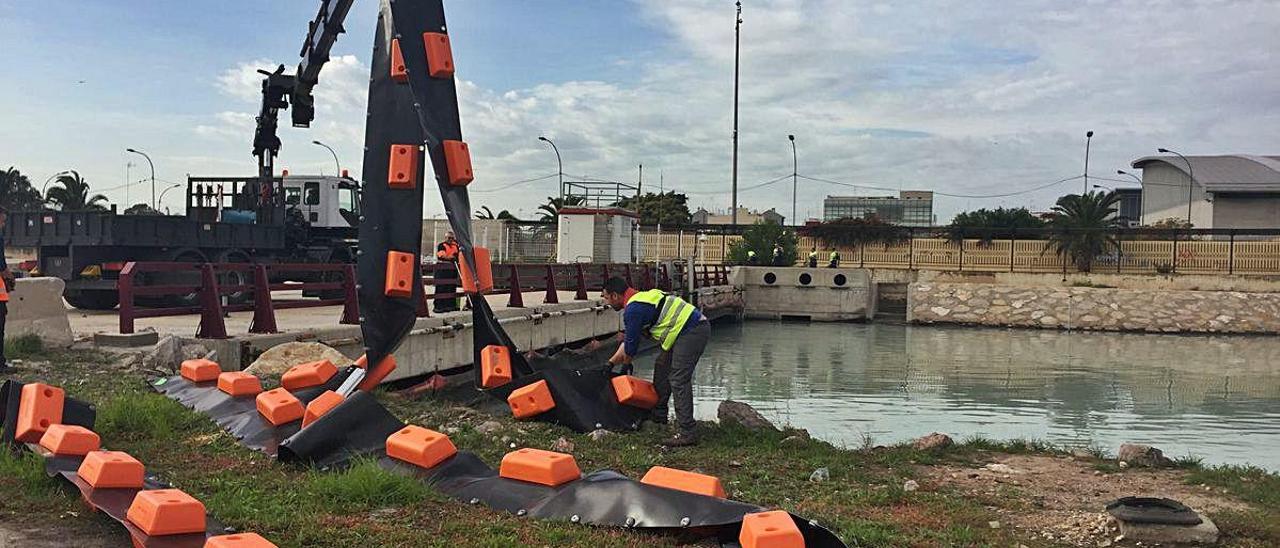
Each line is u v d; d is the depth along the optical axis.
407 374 12.83
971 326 37.06
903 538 5.06
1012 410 15.79
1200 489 6.85
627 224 34.72
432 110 7.94
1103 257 44.94
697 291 31.47
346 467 5.89
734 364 22.56
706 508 4.67
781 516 4.27
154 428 6.81
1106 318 36.31
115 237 16.44
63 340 11.20
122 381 9.00
